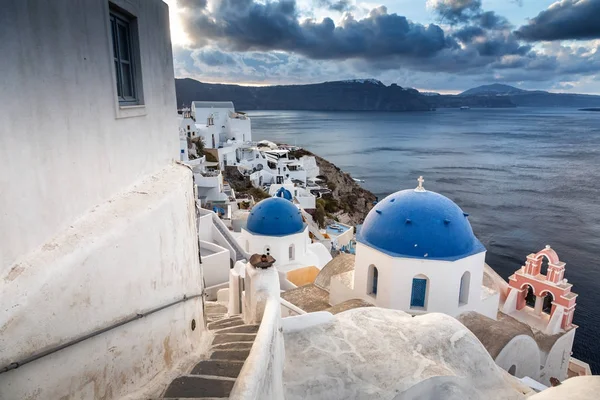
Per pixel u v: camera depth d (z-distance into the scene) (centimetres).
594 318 3594
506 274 4728
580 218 6912
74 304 371
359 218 6781
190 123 6450
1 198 307
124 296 453
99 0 441
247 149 6900
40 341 331
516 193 8806
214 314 1021
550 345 1670
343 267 1762
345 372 698
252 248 2248
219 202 4216
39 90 347
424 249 1331
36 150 347
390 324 850
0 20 298
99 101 452
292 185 5006
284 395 632
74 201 410
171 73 699
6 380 299
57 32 370
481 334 1232
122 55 544
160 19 643
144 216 490
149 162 610
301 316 824
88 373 395
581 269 4775
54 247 365
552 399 651
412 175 11169
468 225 1423
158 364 523
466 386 733
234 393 362
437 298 1341
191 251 664
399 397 657
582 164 12912
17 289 313
